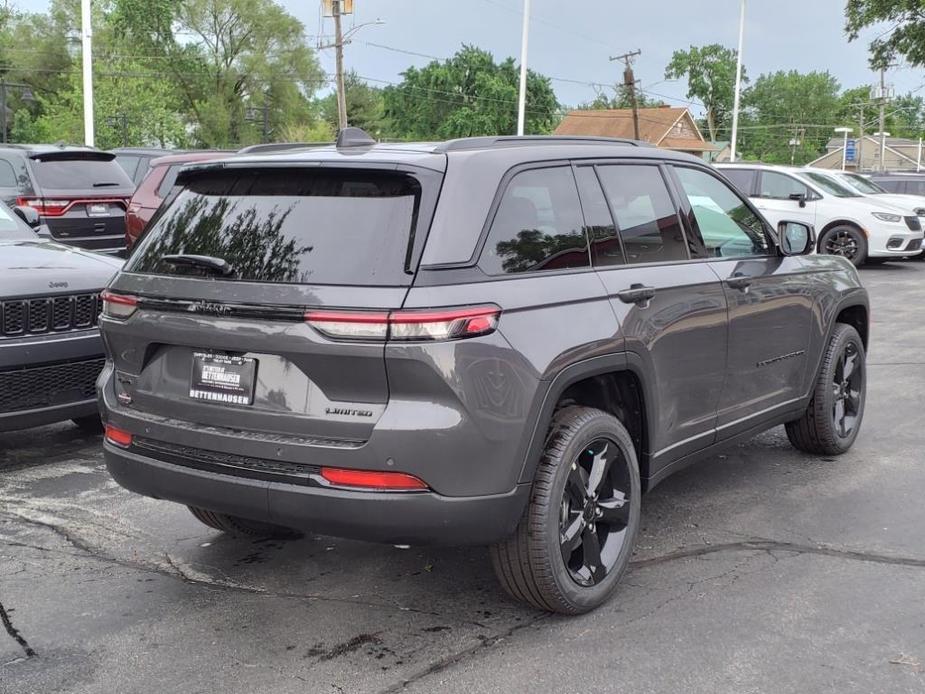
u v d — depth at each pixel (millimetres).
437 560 4254
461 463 3154
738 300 4598
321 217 3355
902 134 125500
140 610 3730
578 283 3654
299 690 3117
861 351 5938
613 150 4195
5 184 11508
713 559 4207
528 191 3619
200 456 3443
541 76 90750
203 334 3389
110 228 12219
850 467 5605
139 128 55031
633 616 3646
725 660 3285
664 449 4195
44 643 3447
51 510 4906
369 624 3609
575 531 3598
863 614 3635
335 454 3152
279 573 4109
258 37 65500
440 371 3088
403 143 3793
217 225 3584
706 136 107188
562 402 3801
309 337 3150
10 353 5273
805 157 124312
